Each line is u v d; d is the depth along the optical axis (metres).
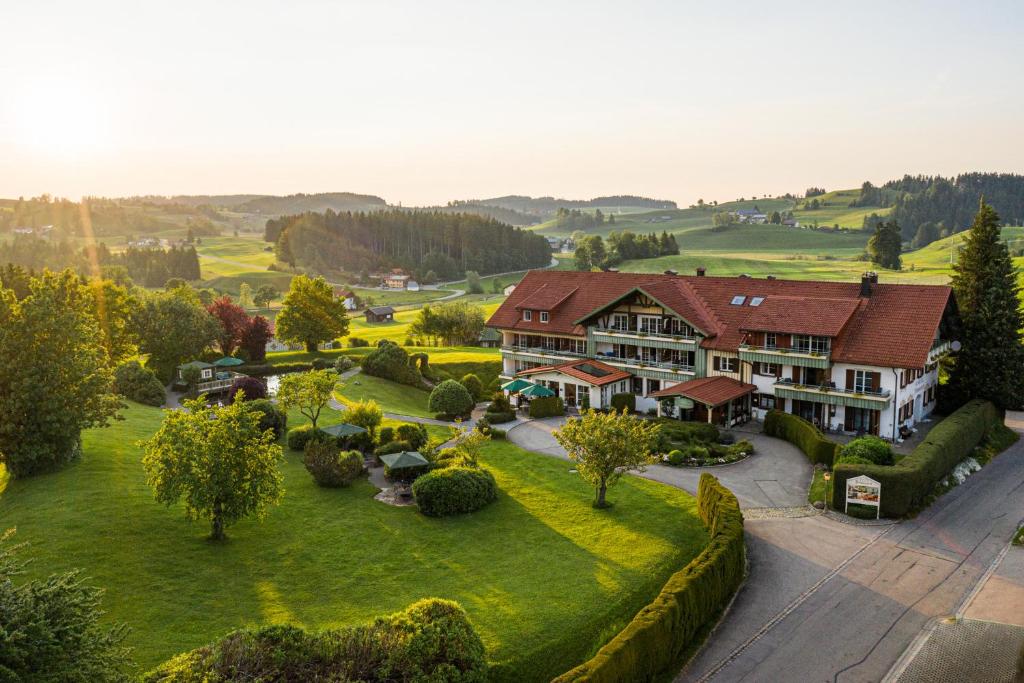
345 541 37.44
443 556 36.09
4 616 18.44
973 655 28.64
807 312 60.31
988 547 38.31
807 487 47.62
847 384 58.22
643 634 26.42
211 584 32.09
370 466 50.34
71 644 19.23
